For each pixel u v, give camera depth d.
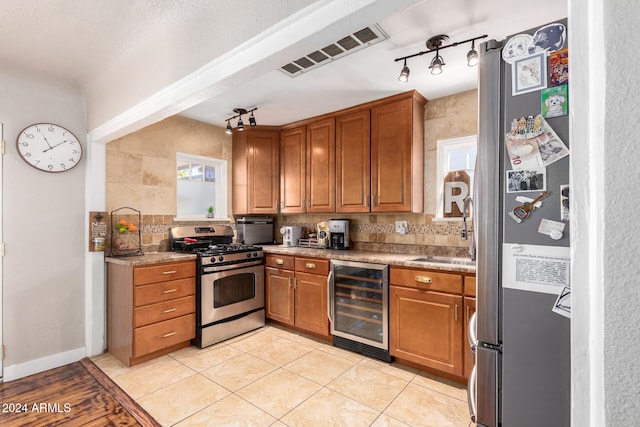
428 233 3.03
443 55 2.22
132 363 2.60
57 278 2.68
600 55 0.40
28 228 2.53
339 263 2.92
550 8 1.71
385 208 2.96
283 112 3.37
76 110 2.78
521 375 0.96
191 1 1.58
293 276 3.30
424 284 2.42
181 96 1.88
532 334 0.95
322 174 3.43
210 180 3.89
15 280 2.47
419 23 1.85
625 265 0.38
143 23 1.80
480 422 1.06
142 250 3.18
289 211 3.74
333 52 2.16
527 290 0.96
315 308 3.12
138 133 3.17
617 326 0.39
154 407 2.05
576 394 0.47
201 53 1.72
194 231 3.48
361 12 1.16
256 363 2.65
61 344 2.68
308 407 2.05
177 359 2.72
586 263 0.47
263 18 1.43
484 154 1.04
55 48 2.08
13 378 2.43
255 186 3.82
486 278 1.04
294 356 2.78
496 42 1.03
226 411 2.01
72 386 2.32
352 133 3.19
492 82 1.03
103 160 2.88
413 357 2.47
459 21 1.83
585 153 0.47
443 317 2.33
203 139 3.72
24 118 2.51
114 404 2.09
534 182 0.95
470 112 2.83
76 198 2.79
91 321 2.81
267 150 3.84
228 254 3.17
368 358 2.74
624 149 0.38
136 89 2.21
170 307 2.78
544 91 0.93
